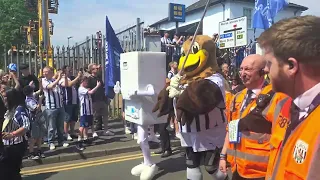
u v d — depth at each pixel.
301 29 1.22
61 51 10.98
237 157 2.71
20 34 38.44
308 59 1.21
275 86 1.36
